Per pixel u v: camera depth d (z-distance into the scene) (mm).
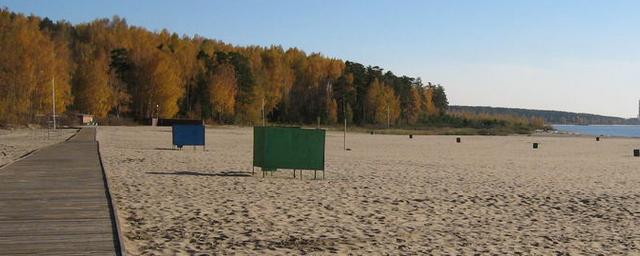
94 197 11656
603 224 10812
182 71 105250
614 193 15453
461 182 17375
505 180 18359
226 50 131000
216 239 8484
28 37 75750
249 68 110812
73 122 78250
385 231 9523
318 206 11953
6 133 53750
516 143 59250
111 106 92875
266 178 17500
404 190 14992
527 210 12234
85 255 6914
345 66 132125
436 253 8039
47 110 76375
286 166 17891
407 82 135625
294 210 11344
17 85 70562
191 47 119500
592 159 32812
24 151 29188
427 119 135375
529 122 151000
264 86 114375
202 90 104625
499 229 10008
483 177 19250
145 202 11828
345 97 120812
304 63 130000
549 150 44906
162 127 76125
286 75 122000
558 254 8195
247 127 90438
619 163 29078
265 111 113875
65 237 7902
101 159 21734
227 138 52750
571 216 11648
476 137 79562
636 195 15102
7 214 9641
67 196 11773
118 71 99500
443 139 68125
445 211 11789
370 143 51062
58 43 107125
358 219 10578
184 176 17328
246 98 107438
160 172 18406
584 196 14695
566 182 18188
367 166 23141
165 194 13117
